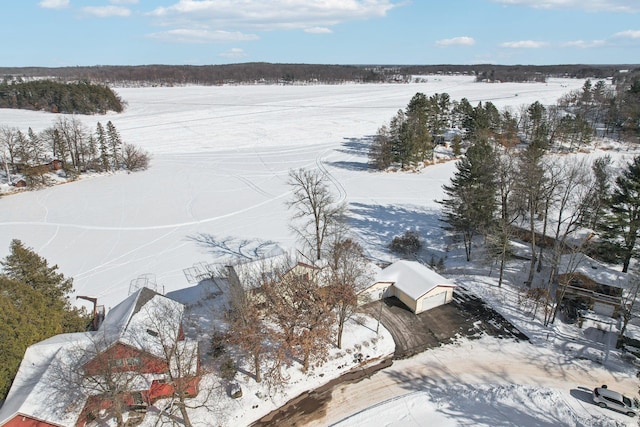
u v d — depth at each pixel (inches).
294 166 3715.6
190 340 1218.0
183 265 1940.2
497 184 1883.6
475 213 1829.5
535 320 1519.4
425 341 1422.2
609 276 1633.9
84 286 1768.0
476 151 1891.0
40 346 1132.5
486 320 1529.3
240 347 1300.4
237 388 1173.7
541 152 2327.8
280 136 4982.8
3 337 1089.4
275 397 1182.9
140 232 2322.8
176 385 1027.9
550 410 1131.9
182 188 3102.9
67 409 993.5
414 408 1148.5
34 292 1234.6
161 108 7155.5
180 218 2522.1
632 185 1549.0
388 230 2326.5
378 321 1491.1
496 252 1863.9
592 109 5418.3
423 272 1672.0
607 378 1248.8
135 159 3595.0
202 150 4365.2
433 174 3430.1
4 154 3211.1
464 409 1143.6
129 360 1115.9
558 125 4055.1
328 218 2006.6
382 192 2984.7
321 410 1149.1
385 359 1342.3
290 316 1165.7
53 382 1029.8
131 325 1181.1
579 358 1333.7
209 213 2600.9
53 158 3727.9
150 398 1136.2
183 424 1074.7
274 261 1583.4
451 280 1798.7
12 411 947.3
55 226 2402.8
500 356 1347.2
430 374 1275.8
